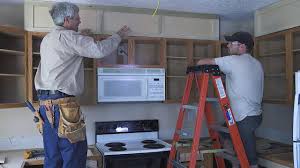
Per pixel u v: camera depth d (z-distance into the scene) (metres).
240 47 2.47
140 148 2.79
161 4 2.78
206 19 3.16
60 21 1.98
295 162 1.97
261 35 2.99
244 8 2.95
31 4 2.67
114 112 3.24
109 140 3.14
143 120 3.28
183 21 3.08
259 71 2.43
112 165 2.61
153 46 3.29
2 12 2.86
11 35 2.69
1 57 2.84
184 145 2.72
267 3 2.78
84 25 2.79
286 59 2.69
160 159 2.75
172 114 3.42
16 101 2.86
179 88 3.36
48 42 1.91
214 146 2.62
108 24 2.86
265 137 3.47
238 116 2.37
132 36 2.91
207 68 2.25
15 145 2.94
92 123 3.16
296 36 2.74
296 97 1.95
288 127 3.16
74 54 1.91
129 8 2.91
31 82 2.66
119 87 2.86
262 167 2.76
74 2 2.71
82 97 2.96
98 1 2.68
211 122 2.62
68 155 1.88
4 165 2.34
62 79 1.88
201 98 2.22
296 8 2.57
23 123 2.97
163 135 3.38
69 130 1.83
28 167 2.57
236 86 2.37
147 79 2.95
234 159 2.36
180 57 3.18
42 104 1.91
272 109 3.38
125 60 3.11
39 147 3.00
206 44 3.29
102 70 2.81
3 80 2.85
